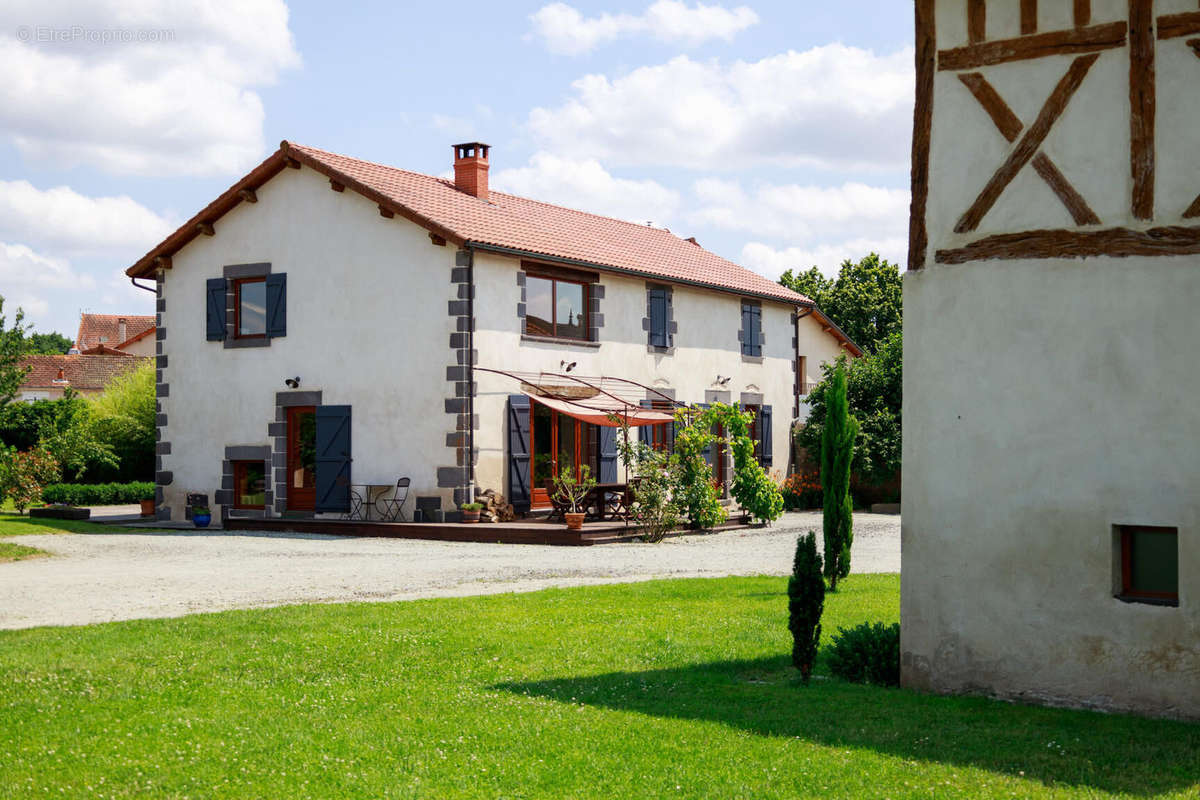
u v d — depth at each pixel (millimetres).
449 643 10102
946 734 7246
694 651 9930
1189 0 7609
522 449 22844
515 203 27531
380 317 22625
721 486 22844
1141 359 7734
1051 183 8070
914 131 8586
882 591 13266
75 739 7137
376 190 22219
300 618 11250
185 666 9133
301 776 6492
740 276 31453
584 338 24922
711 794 6156
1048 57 8086
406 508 22156
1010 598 8141
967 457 8336
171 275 25469
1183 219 7629
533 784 6375
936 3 8484
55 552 18375
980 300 8312
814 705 8016
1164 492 7621
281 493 23797
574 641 10273
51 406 33750
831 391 13602
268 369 24047
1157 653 7605
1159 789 6152
